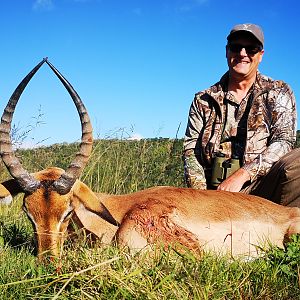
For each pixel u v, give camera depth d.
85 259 1.18
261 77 1.97
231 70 1.92
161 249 1.25
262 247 1.49
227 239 1.51
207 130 1.96
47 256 1.35
